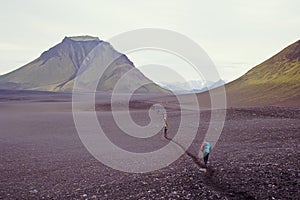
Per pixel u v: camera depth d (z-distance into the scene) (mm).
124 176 14555
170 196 11477
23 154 21719
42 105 73188
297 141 23609
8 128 36250
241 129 29719
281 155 17562
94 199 11703
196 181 13016
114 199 11539
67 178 15008
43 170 16938
